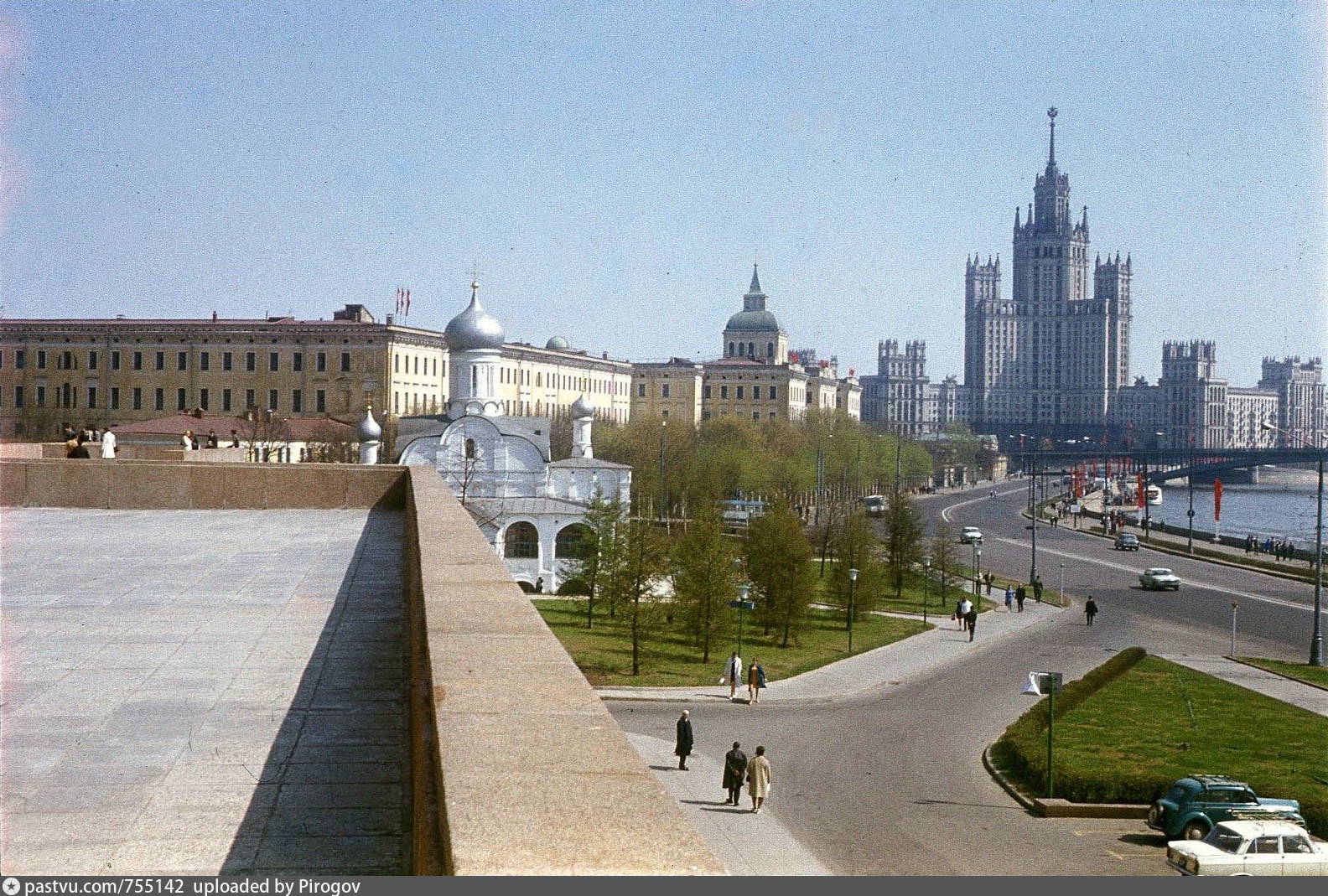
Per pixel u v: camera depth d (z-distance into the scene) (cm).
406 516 2923
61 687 1330
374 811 984
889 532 11012
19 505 3216
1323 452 7288
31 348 16662
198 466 3241
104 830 935
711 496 14050
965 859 3466
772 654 7375
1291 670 6900
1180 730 5238
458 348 11762
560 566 10138
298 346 16188
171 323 16500
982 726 5381
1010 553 14688
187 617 1711
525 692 801
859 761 4703
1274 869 3281
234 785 1037
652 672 6569
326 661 1455
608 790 618
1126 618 9275
